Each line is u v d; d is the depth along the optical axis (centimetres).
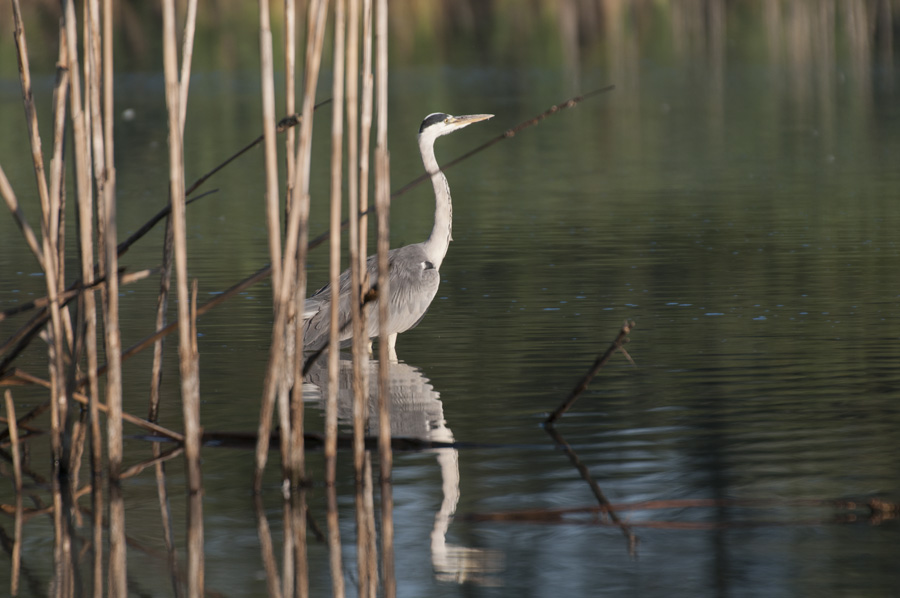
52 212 1022
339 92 976
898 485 947
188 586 815
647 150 3750
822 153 3512
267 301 1786
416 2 8062
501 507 933
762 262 1992
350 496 972
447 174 3372
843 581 782
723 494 943
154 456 1092
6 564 856
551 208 2705
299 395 990
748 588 776
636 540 868
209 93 5475
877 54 6569
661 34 7944
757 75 5931
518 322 1597
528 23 8425
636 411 1172
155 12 7744
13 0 1037
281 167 3519
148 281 1967
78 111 998
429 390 1272
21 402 1272
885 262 1956
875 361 1338
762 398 1204
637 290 1791
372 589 802
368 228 2494
